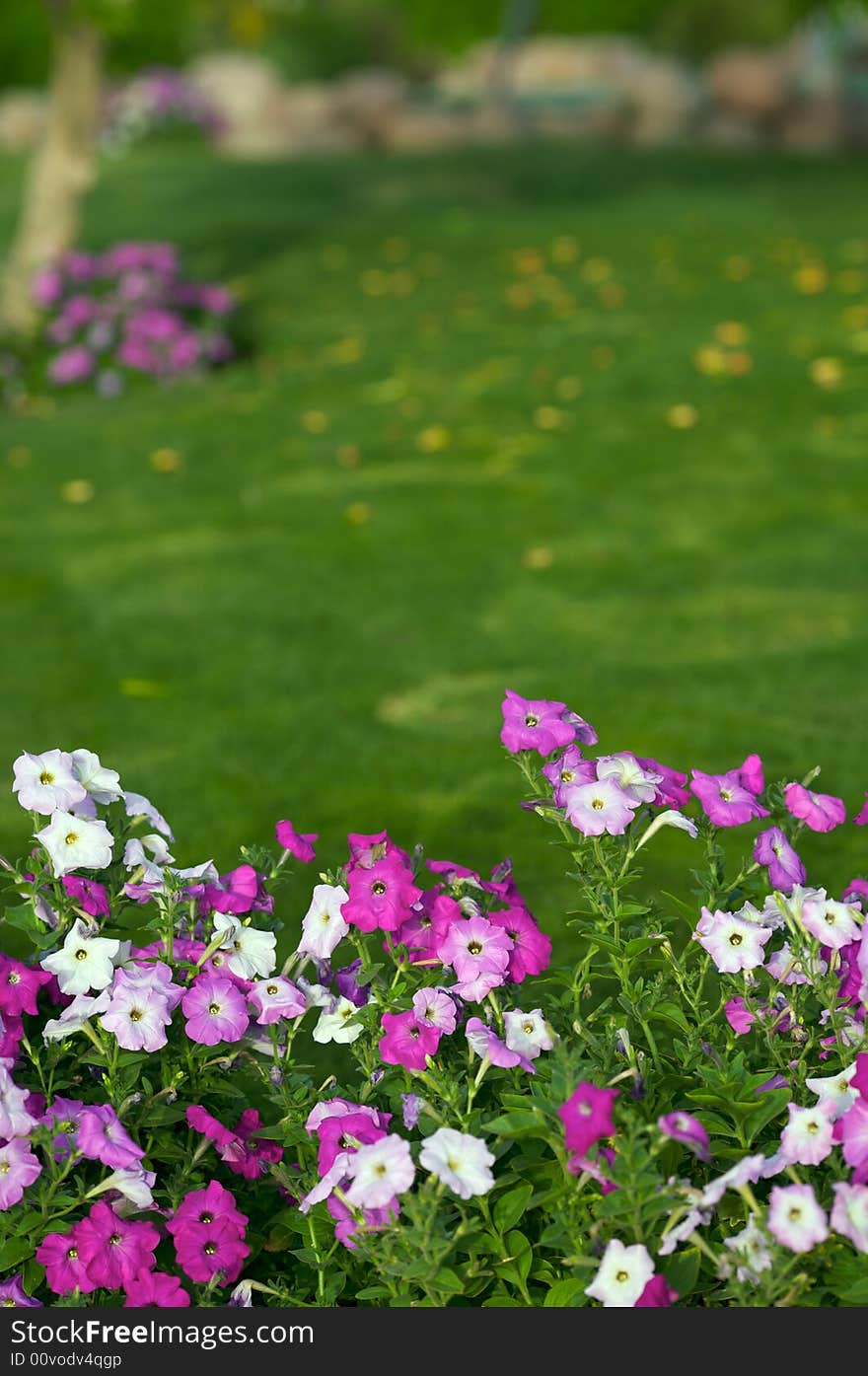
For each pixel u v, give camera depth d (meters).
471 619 6.25
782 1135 2.22
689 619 6.18
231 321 12.34
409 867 2.58
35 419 10.38
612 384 9.98
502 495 7.95
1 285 13.79
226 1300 2.45
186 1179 2.50
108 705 5.43
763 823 4.40
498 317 12.15
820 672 5.53
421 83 33.72
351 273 13.92
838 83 24.34
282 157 22.12
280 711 5.33
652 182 19.12
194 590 6.66
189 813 4.54
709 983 3.30
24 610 6.47
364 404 9.84
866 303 11.93
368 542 7.28
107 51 11.46
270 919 2.65
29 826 4.48
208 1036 2.40
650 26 34.09
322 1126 2.38
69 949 2.41
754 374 10.05
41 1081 2.45
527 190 18.69
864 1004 2.41
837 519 7.45
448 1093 2.34
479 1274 2.31
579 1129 2.05
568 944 3.74
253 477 8.46
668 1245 2.15
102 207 18.11
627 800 2.46
